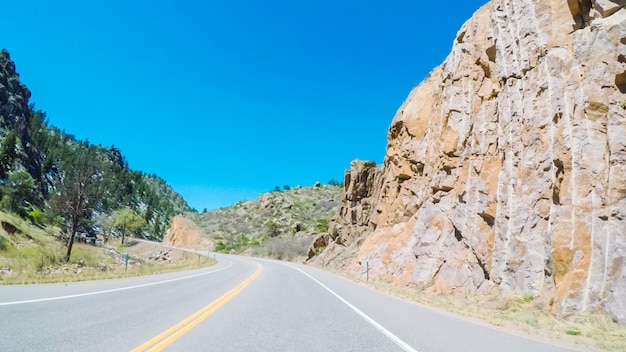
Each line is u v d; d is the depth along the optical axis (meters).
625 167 12.02
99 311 9.04
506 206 17.17
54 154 144.88
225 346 6.32
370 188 54.25
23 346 5.69
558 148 14.34
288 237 88.56
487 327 9.35
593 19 15.18
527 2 19.06
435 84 33.84
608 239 11.59
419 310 12.17
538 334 8.93
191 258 64.62
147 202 191.12
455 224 20.84
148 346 6.01
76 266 30.06
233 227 113.31
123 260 45.84
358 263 33.84
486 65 22.59
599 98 13.47
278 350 6.21
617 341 8.35
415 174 32.62
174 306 10.57
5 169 90.06
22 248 34.62
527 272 14.92
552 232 13.30
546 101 16.25
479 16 25.33
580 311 11.04
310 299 14.04
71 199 37.56
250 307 11.23
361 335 7.73
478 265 18.25
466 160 21.70
